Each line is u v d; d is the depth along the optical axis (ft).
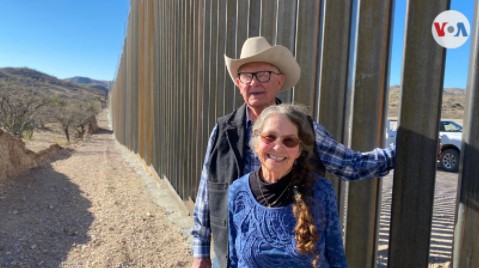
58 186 25.86
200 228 7.21
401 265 5.93
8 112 89.51
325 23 7.70
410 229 5.81
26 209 19.49
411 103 5.68
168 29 23.34
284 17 9.31
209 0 14.93
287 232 4.72
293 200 4.69
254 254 4.92
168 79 23.47
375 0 6.60
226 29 12.69
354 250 7.18
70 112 120.37
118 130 87.10
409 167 5.74
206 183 7.03
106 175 30.71
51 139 96.43
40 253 13.88
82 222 17.62
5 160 26.58
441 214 14.84
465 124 5.07
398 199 5.88
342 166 5.78
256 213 4.94
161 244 14.78
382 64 6.63
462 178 5.09
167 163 23.88
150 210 19.54
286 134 4.66
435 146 5.52
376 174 5.99
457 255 5.19
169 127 23.21
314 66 8.54
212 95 14.34
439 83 5.45
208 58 15.01
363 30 6.74
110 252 13.80
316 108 8.54
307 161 4.84
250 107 6.48
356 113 6.91
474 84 4.90
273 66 6.40
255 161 6.10
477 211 4.93
